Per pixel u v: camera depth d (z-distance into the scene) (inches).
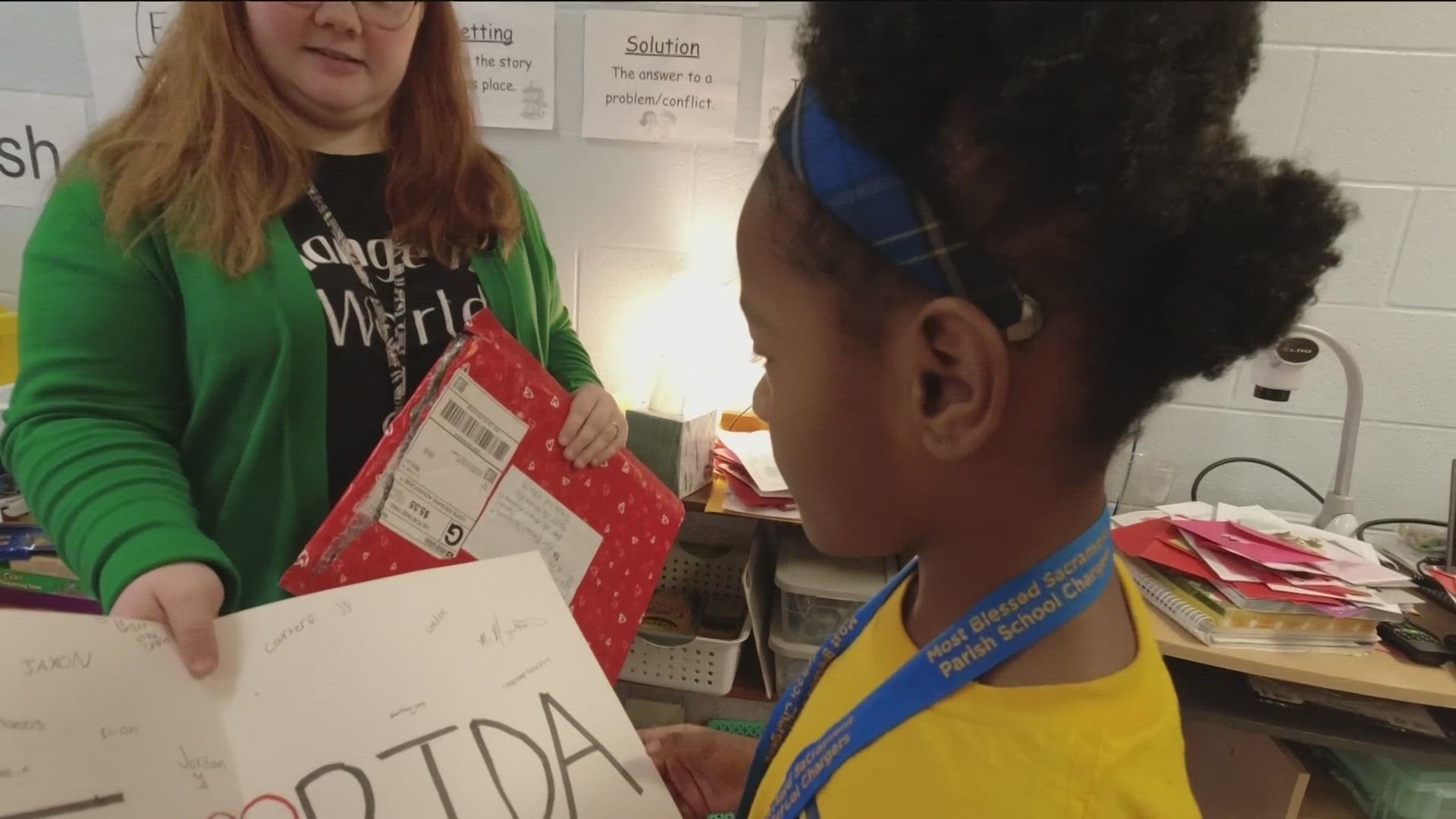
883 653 18.5
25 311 29.8
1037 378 14.4
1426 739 47.0
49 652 17.6
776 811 18.5
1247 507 60.0
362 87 21.9
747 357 64.4
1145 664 16.7
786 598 60.6
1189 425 63.3
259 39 22.5
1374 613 46.8
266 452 32.1
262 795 18.6
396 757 20.0
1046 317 14.0
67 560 26.3
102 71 58.5
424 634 21.6
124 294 30.0
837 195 14.6
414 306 35.7
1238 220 13.7
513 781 20.9
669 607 64.5
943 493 15.7
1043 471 15.2
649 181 64.1
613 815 21.5
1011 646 15.8
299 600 20.8
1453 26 51.4
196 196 30.1
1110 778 14.7
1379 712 48.9
